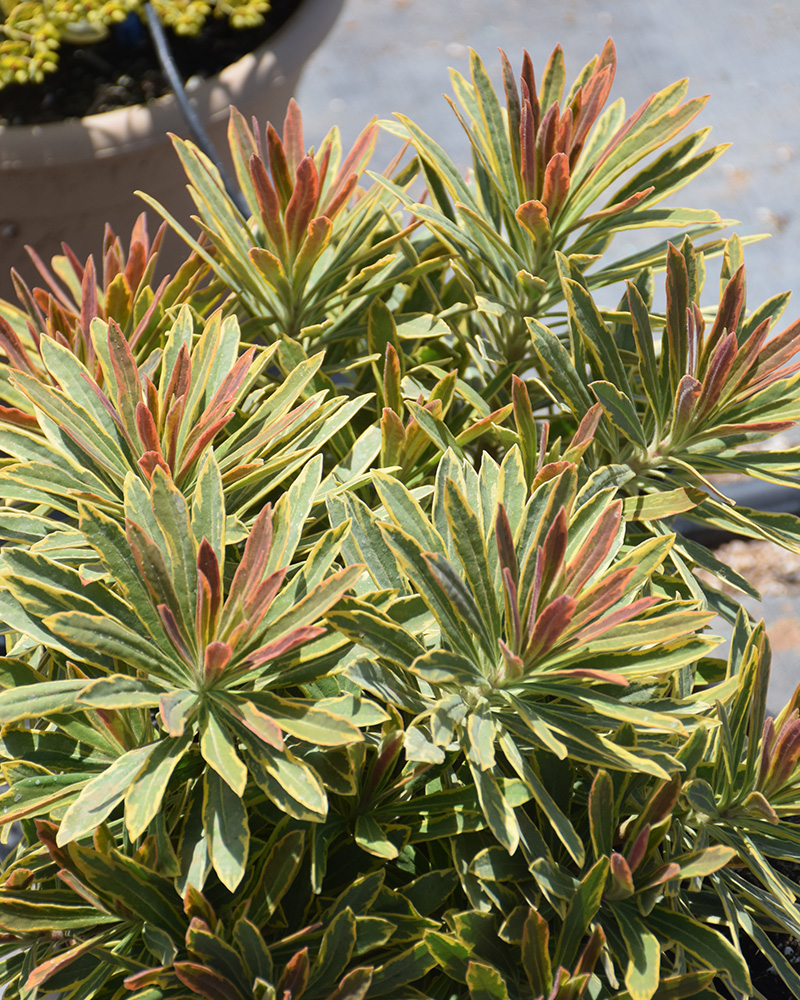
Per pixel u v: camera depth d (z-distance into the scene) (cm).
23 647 84
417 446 88
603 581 77
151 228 161
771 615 160
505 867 79
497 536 77
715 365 87
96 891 78
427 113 233
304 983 75
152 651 77
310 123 229
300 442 85
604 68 91
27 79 164
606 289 204
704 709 81
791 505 133
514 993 79
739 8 263
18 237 153
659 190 97
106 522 77
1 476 81
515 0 263
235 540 82
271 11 178
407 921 78
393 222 95
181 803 81
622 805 85
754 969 89
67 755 82
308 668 79
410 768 81
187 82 166
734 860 86
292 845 78
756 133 232
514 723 79
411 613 80
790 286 201
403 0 259
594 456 94
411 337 95
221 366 88
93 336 86
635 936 78
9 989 82
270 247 94
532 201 90
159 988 77
